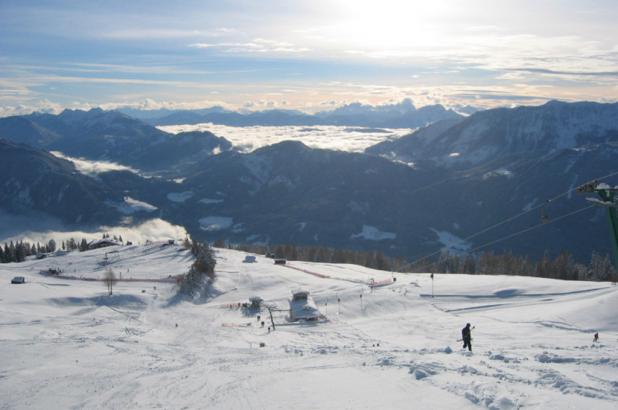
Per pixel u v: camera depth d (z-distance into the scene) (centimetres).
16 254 18938
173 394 2525
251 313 7900
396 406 2062
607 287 8025
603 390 2097
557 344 4100
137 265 12862
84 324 5975
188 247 14750
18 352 3778
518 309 6962
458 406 1994
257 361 3344
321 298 8500
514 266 13675
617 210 2528
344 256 15888
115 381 2856
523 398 1988
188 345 4822
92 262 13712
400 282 9556
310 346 4375
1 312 6719
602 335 4778
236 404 2264
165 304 8562
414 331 5931
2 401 2550
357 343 5003
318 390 2392
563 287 8281
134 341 4541
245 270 11519
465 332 3706
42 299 8088
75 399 2545
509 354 3109
